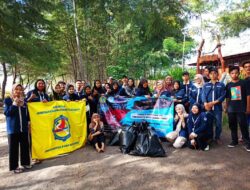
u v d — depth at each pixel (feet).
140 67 75.46
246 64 21.03
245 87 20.47
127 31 78.59
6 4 44.96
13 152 18.12
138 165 18.16
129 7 69.15
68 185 15.72
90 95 26.91
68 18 80.07
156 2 63.26
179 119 22.97
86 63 92.32
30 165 19.06
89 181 16.10
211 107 22.02
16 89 18.35
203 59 63.26
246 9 55.88
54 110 21.77
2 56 46.96
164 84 26.91
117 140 23.43
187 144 21.75
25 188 15.71
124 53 81.41
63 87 26.13
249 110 20.15
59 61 60.90
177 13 67.62
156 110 24.80
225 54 63.10
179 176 16.03
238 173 16.05
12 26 46.03
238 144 21.94
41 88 22.06
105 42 92.68
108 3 71.72
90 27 86.02
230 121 21.22
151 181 15.58
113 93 30.68
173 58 75.36
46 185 15.90
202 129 20.79
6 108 18.01
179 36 77.51
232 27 57.77
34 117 20.56
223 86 22.03
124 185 15.28
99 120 23.59
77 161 19.85
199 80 23.50
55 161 20.20
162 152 19.62
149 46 74.54
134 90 29.63
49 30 55.98
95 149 22.72
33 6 47.98
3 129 35.60
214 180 15.29
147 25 69.62
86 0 71.26
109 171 17.44
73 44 91.91
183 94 24.90
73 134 22.91
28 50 51.47
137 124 22.03
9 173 18.24
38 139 20.48
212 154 19.66
